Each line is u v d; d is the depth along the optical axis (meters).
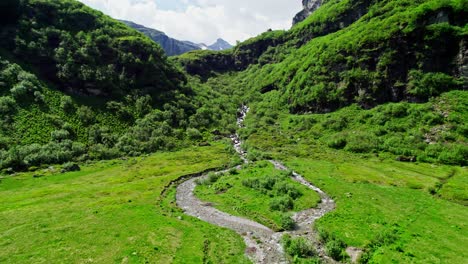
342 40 174.25
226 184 83.31
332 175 89.81
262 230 55.50
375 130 124.62
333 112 156.38
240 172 96.31
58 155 105.44
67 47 153.38
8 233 48.97
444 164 96.69
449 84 126.00
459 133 105.81
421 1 168.12
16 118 112.75
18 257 41.19
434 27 134.00
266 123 174.12
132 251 43.91
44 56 144.38
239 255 45.16
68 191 76.56
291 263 43.09
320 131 144.12
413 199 69.38
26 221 54.69
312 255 45.25
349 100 153.88
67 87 142.88
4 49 138.62
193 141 148.38
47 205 64.94
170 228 53.19
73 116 130.12
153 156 123.00
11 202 67.25
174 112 165.88
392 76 140.12
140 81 173.75
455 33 129.50
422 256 43.16
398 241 47.94
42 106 124.62
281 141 140.50
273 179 80.00
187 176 96.69
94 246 45.19
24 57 140.38
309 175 89.38
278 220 58.75
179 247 46.28
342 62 164.12
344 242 48.09
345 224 55.06
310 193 73.12
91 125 131.00
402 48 140.62
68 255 42.22
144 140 136.75
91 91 148.12
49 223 53.81
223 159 118.44
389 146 112.88
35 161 100.19
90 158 113.94
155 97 171.38
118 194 74.88
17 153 97.94
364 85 148.62
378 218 57.66
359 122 137.00
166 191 80.00
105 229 51.56
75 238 47.72
